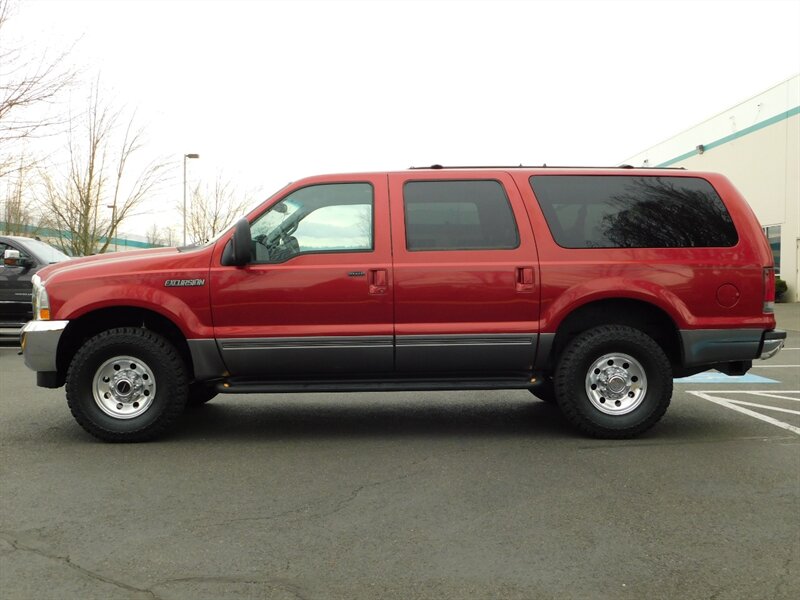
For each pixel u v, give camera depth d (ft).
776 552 11.41
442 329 18.34
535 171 19.12
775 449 17.74
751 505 13.61
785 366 33.86
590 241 18.70
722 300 18.61
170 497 14.19
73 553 11.40
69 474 15.78
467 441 18.74
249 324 18.35
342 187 18.89
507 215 18.78
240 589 10.17
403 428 20.34
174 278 18.26
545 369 19.52
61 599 9.86
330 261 18.39
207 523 12.73
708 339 18.56
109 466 16.42
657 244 18.75
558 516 13.05
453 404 23.99
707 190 19.19
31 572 10.71
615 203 18.97
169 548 11.60
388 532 12.30
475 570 10.77
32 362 18.39
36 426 20.57
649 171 19.31
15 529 12.43
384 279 18.24
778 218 80.89
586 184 19.04
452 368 18.70
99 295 18.21
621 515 13.09
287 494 14.37
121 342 18.29
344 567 10.88
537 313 18.44
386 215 18.67
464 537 12.06
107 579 10.48
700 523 12.67
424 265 18.33
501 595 9.98
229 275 18.24
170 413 18.49
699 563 11.00
